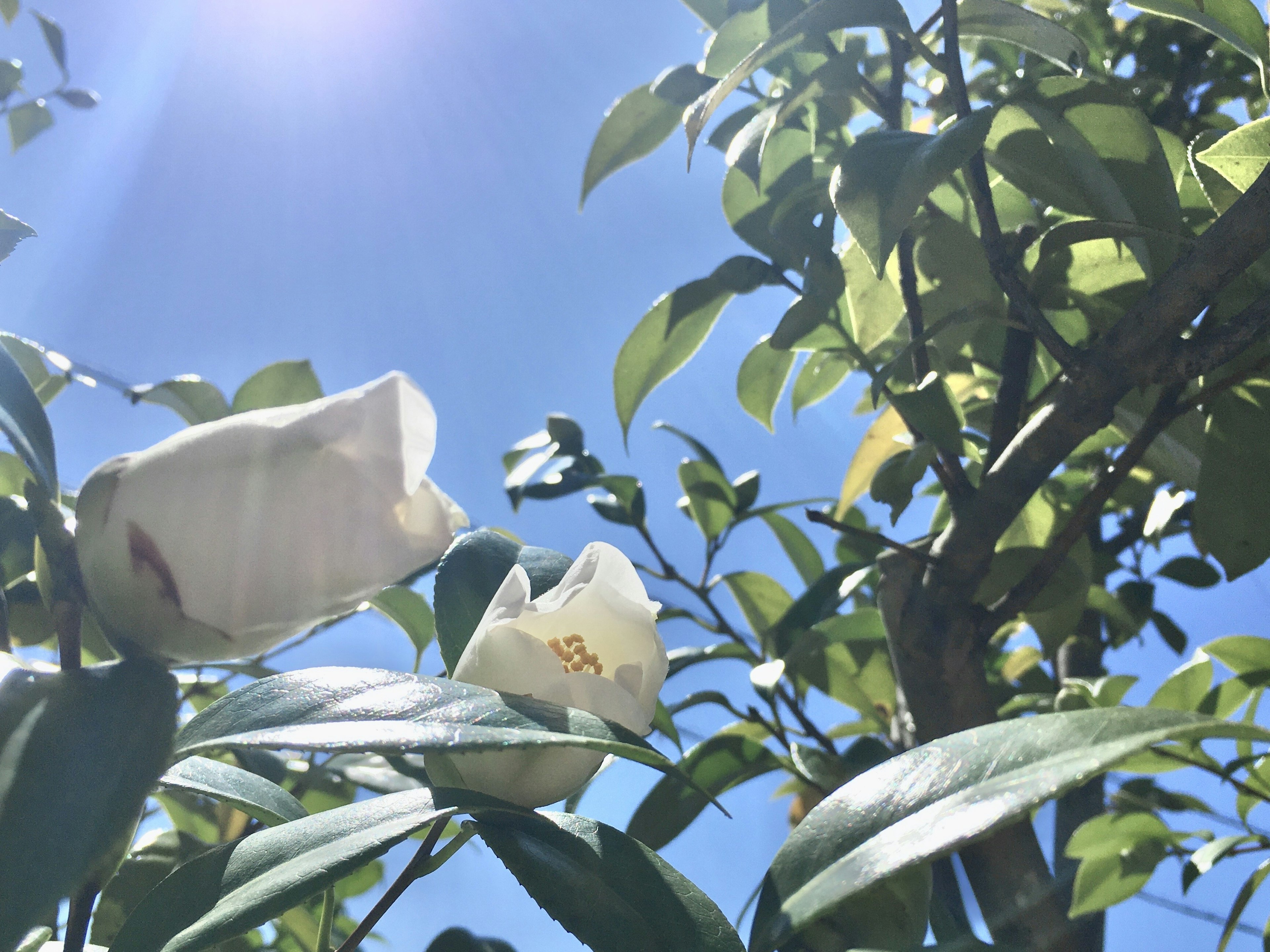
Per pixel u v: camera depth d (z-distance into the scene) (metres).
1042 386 0.47
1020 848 0.33
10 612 0.37
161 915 0.21
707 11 0.44
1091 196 0.34
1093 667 0.56
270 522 0.18
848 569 0.52
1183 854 0.45
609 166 0.48
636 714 0.22
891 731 0.49
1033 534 0.45
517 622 0.24
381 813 0.23
